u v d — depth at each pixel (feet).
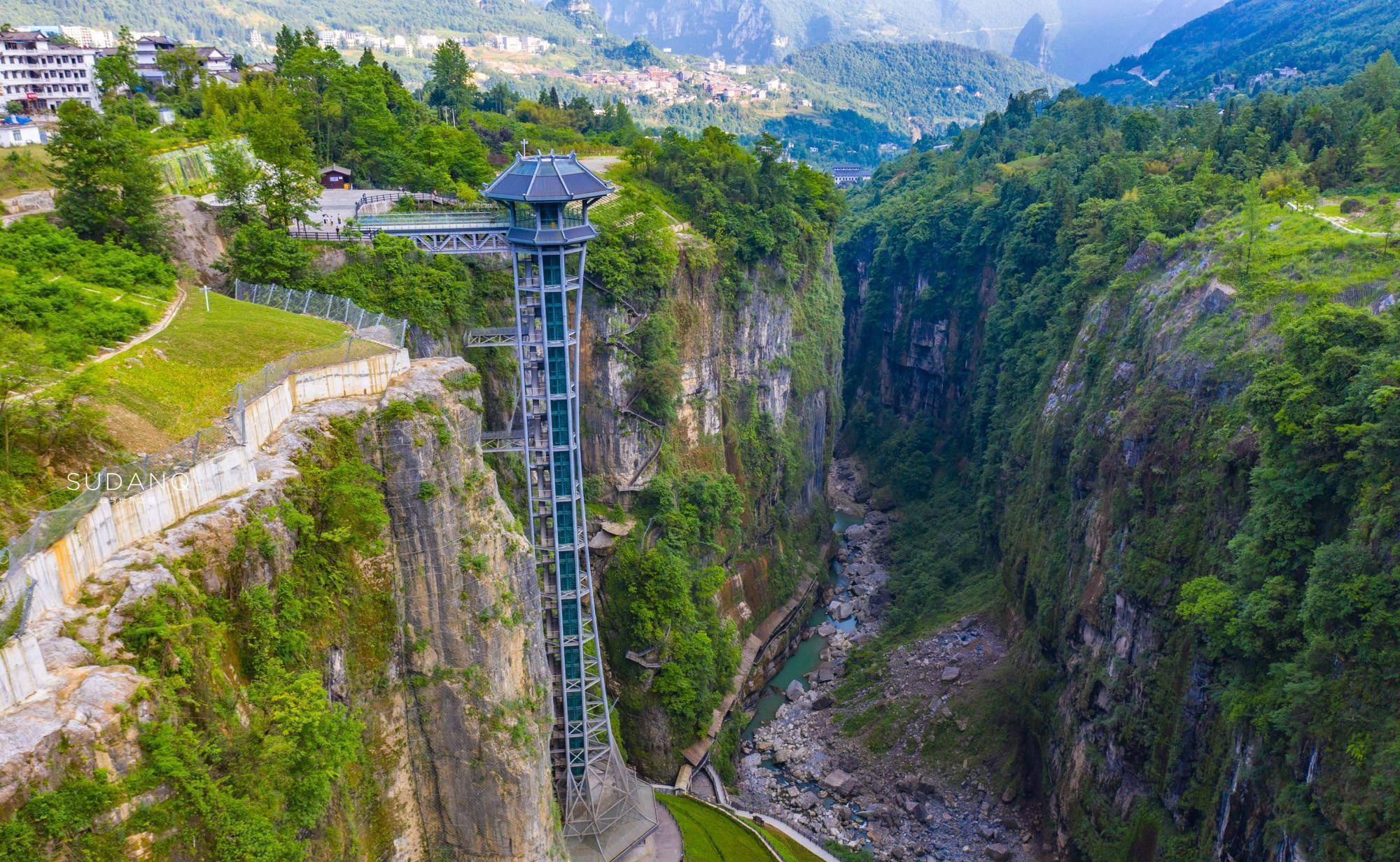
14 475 110.63
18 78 475.72
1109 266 357.61
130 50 437.17
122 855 86.69
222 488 119.44
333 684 130.41
